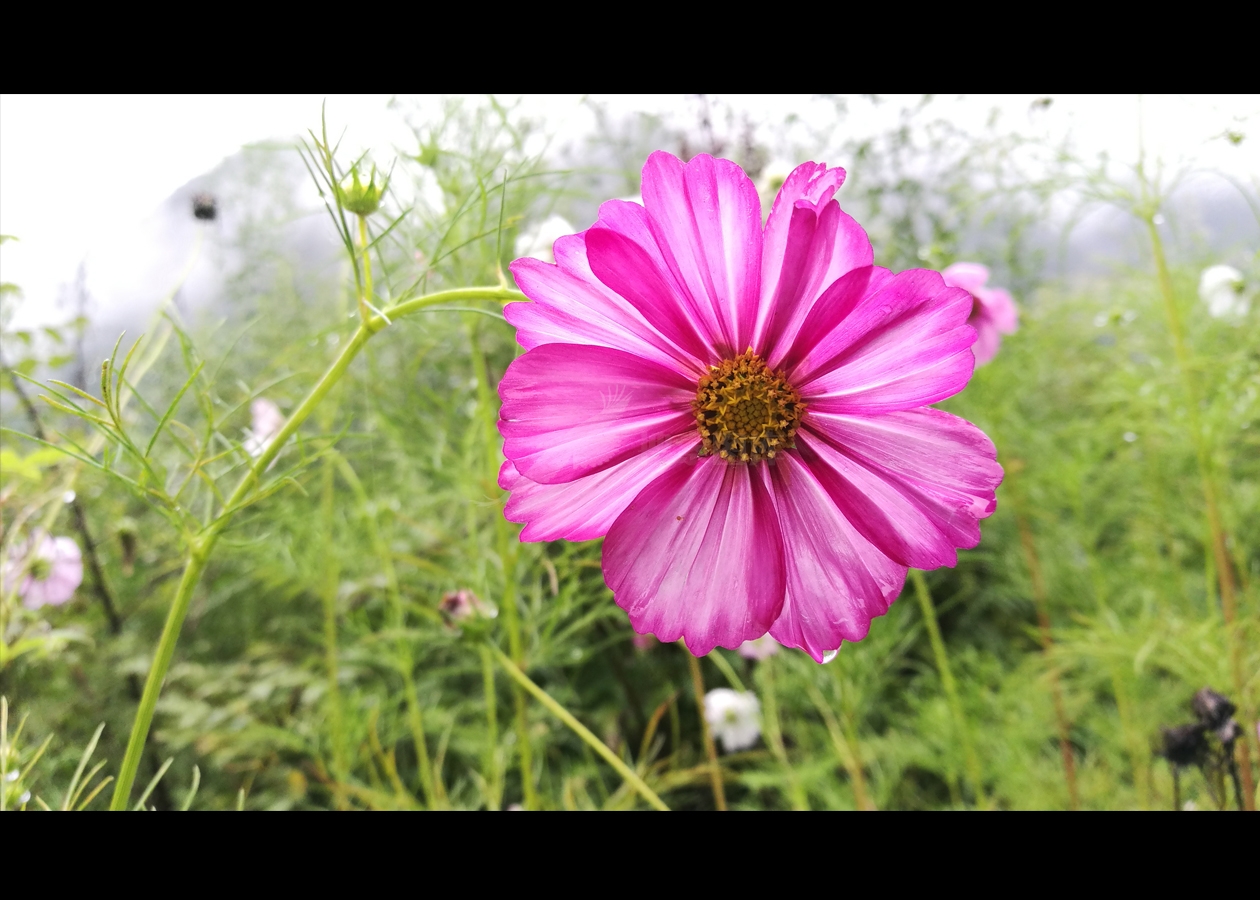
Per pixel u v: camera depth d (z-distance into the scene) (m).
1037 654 0.37
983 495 0.13
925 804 0.33
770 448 0.13
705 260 0.13
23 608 0.28
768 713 0.33
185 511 0.16
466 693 0.39
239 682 0.36
